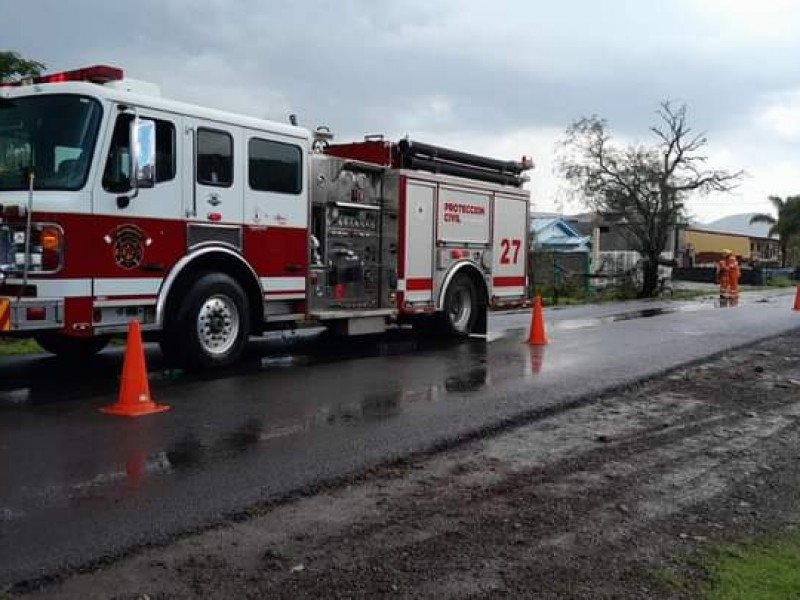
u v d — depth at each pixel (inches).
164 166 338.0
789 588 151.4
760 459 242.8
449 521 183.3
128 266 325.4
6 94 324.2
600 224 1545.3
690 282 2084.2
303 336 517.3
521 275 564.7
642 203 1301.7
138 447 236.4
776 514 194.9
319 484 206.4
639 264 1362.0
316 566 157.3
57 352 395.5
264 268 384.8
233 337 373.7
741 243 3132.4
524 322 673.0
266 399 306.3
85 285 311.9
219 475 211.8
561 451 245.0
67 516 180.7
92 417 271.1
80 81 323.6
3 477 207.0
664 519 189.0
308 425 267.0
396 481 211.8
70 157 311.6
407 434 257.1
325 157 418.0
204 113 353.7
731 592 149.4
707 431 275.7
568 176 1515.7
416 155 468.1
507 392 328.2
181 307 351.9
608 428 275.3
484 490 205.9
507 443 252.7
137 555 160.9
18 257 297.6
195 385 331.3
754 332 588.1
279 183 390.3
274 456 229.9
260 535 172.6
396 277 457.4
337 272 430.0
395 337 518.0
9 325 293.1
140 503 189.8
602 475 221.9
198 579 150.6
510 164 543.8
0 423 261.3
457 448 245.4
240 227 371.6
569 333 571.8
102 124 315.6
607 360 422.6
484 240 526.3
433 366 393.1
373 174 450.3
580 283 1339.8
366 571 155.4
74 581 149.1
